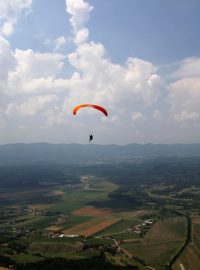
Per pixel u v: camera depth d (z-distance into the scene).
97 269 196.88
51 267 195.75
